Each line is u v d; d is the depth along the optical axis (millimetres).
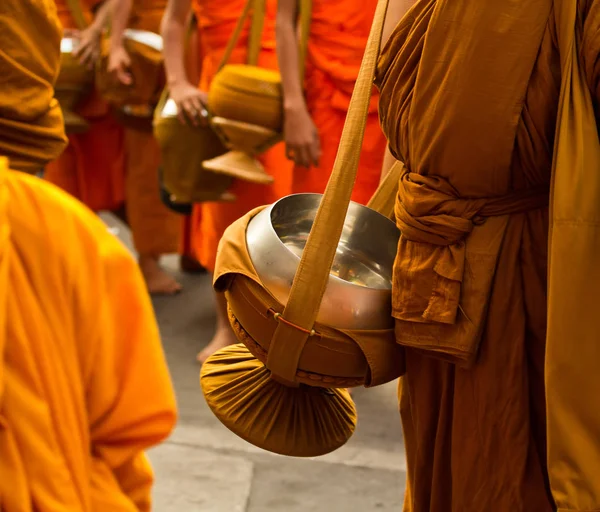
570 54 1568
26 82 1351
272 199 3820
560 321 1569
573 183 1561
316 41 3484
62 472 1062
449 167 1698
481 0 1597
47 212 1077
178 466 3029
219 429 3322
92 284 1100
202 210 4219
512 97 1614
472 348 1728
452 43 1629
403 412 2035
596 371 1575
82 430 1102
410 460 2023
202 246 4172
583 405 1580
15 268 1047
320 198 2012
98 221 1142
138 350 1146
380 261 2012
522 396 1759
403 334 1779
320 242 1704
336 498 2904
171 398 1179
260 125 3400
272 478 2998
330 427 1933
